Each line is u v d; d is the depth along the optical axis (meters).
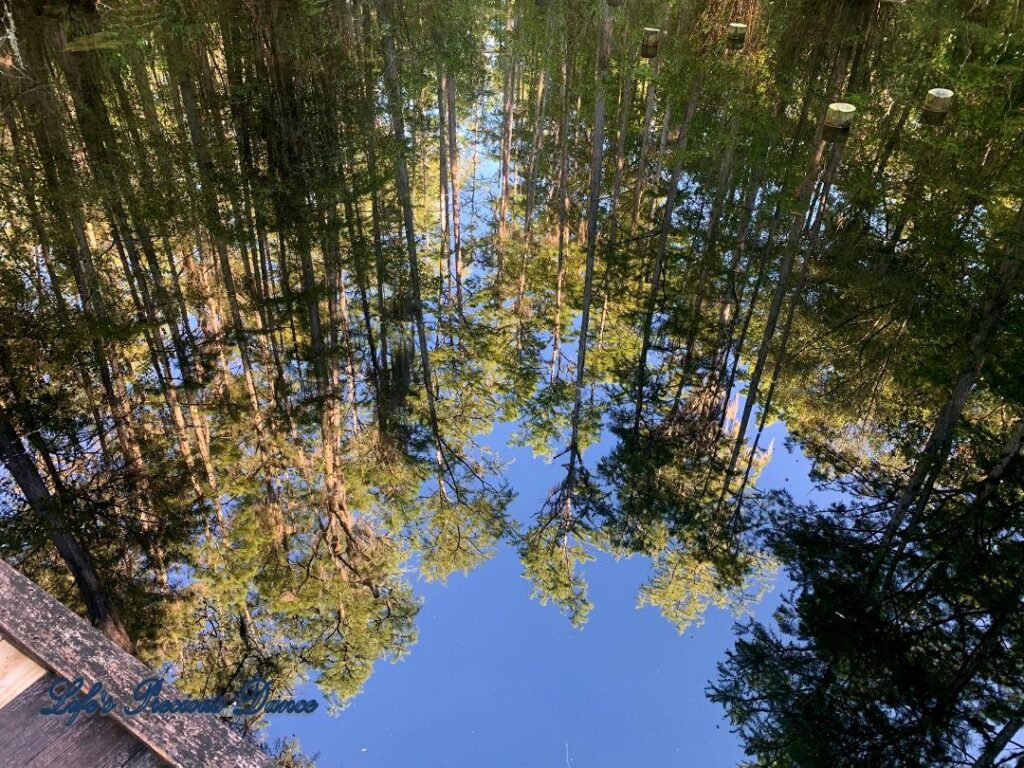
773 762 6.90
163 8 9.30
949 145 8.41
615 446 11.16
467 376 12.62
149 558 8.52
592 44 14.01
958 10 8.55
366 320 12.68
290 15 11.26
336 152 12.23
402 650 8.09
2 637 1.95
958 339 9.13
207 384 11.23
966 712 6.86
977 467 9.65
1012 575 8.02
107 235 10.66
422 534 9.73
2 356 8.78
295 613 8.34
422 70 13.48
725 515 9.82
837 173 12.02
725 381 12.12
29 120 8.43
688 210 16.09
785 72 11.64
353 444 10.91
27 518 8.34
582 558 9.45
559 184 17.41
